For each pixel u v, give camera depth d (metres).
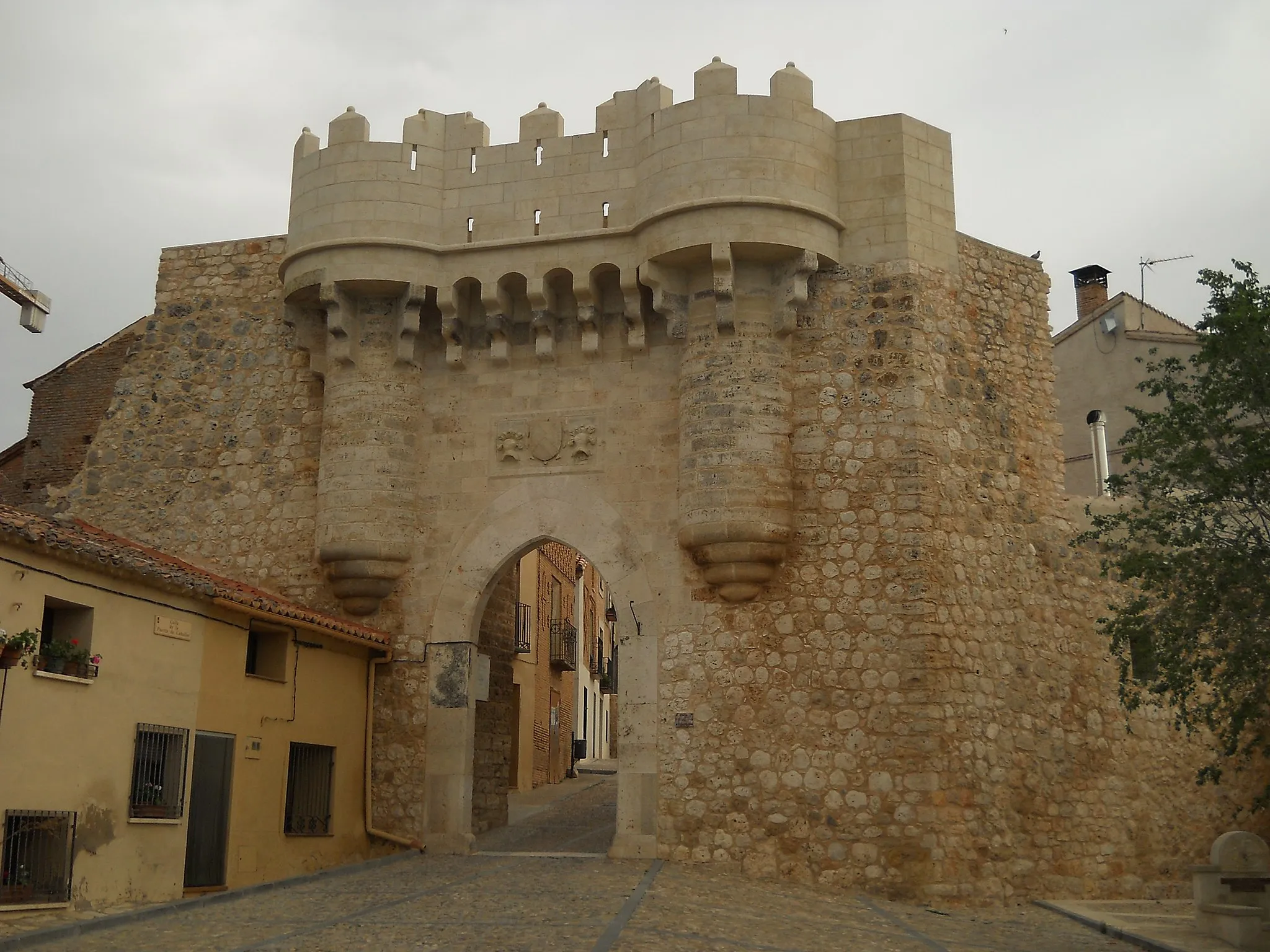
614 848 19.45
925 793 18.34
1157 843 21.00
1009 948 14.64
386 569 21.44
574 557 45.28
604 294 21.58
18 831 13.76
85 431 24.86
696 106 20.23
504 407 21.73
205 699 17.06
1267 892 16.20
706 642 19.77
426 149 21.98
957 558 19.66
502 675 24.84
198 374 23.75
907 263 20.27
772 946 13.36
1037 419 21.56
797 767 18.95
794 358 20.27
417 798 20.89
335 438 21.80
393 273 21.48
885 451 19.69
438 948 12.31
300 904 15.33
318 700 19.81
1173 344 30.06
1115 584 21.91
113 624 15.46
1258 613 16.23
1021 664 20.14
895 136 20.78
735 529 19.31
